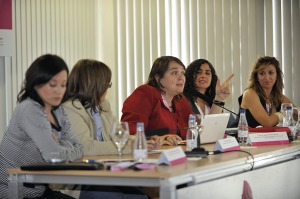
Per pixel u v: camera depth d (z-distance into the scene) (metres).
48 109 3.28
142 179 2.56
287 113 4.49
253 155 3.30
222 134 4.21
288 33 7.13
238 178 3.21
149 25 6.80
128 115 4.34
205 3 7.00
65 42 6.34
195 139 3.63
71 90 3.60
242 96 5.70
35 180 2.83
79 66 3.62
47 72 3.05
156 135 4.10
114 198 3.44
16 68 6.02
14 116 3.14
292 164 3.98
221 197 3.01
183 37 6.95
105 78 3.62
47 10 6.23
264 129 4.35
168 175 2.47
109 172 2.60
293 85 7.15
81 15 6.47
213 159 3.05
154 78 4.55
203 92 5.23
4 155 3.17
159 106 4.43
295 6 7.13
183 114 4.69
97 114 3.69
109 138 3.73
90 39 6.55
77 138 3.41
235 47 7.08
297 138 4.60
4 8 5.84
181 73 4.52
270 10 7.14
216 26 7.03
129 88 6.76
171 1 6.87
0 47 5.83
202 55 6.99
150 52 6.80
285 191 3.86
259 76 5.57
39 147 3.03
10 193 2.87
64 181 2.75
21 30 6.06
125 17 6.75
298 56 7.16
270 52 7.14
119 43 6.75
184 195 2.64
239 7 7.09
